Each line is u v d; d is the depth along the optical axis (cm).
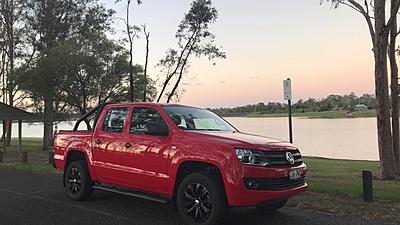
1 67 3709
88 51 2573
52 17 3353
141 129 775
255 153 623
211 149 648
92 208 822
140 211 793
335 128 4962
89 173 877
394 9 1212
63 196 958
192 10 2705
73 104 2658
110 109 858
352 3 1298
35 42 3456
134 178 762
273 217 739
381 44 1238
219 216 639
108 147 821
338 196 921
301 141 3341
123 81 2673
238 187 612
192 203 674
